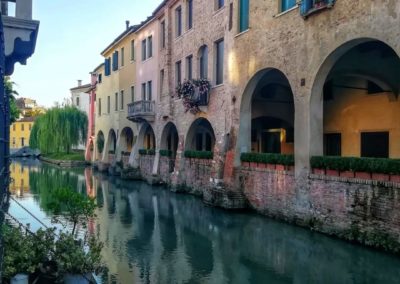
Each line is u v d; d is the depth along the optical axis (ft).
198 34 73.10
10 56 20.99
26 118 309.22
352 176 36.60
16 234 21.57
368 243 34.45
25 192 75.56
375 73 50.42
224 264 32.99
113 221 50.75
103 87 142.82
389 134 52.65
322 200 40.45
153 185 90.12
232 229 45.14
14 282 18.19
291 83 46.24
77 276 20.12
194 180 73.31
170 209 59.06
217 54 67.41
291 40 46.37
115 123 127.85
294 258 33.96
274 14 49.62
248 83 55.67
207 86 66.33
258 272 30.86
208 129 88.58
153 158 95.81
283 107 72.38
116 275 30.30
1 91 15.60
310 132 42.96
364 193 34.94
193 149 79.00
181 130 80.48
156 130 95.25
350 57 49.29
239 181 57.11
